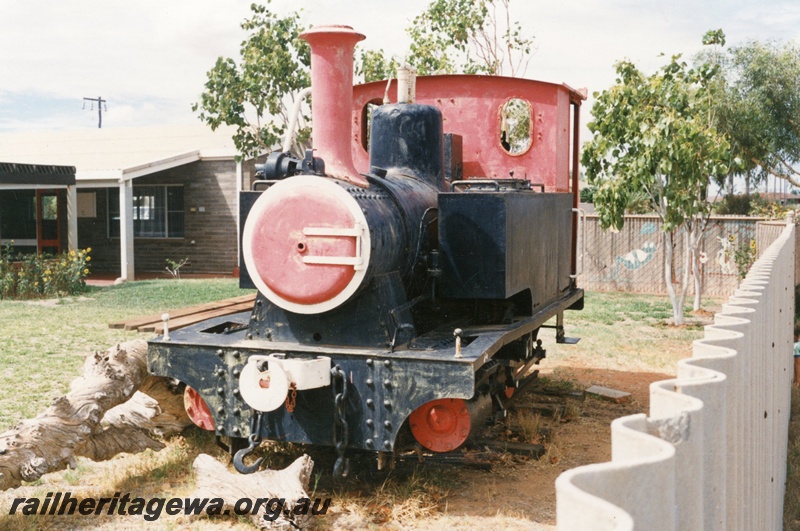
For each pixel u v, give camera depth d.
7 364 8.51
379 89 7.37
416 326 5.35
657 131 11.55
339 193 4.51
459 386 4.33
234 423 4.77
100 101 64.38
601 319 13.20
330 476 5.21
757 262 5.46
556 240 6.70
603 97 12.36
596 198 12.40
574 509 1.11
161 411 5.65
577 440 6.32
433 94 7.32
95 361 5.24
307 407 4.64
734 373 2.08
